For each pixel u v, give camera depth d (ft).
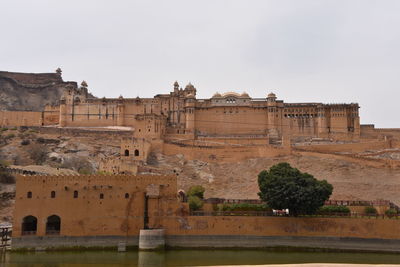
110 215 202.08
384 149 369.71
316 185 212.64
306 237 205.87
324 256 193.57
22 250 194.80
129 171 295.28
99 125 465.88
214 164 348.18
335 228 206.69
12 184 269.23
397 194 274.98
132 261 178.09
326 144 382.22
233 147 353.72
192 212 211.82
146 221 203.92
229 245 204.33
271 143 399.03
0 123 463.01
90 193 203.31
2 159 353.10
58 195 202.08
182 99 464.65
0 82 643.04
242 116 447.83
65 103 471.21
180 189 277.85
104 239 199.31
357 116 431.02
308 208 207.82
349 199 269.23
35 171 283.18
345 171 313.94
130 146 338.75
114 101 470.80
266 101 451.53
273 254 196.75
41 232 198.18
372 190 281.95
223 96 455.63
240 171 331.98
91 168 342.64
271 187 213.46
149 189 206.49
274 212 218.18
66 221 199.82
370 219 205.98
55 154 365.20
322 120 435.12
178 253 195.00
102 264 172.14
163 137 409.69
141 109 467.52
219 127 448.24
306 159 336.08
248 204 226.79
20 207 199.82
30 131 422.00
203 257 187.73
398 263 180.55
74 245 197.26
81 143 391.86
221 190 302.25
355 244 203.51
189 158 356.18
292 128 440.86
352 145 369.91
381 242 201.77
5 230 209.97
